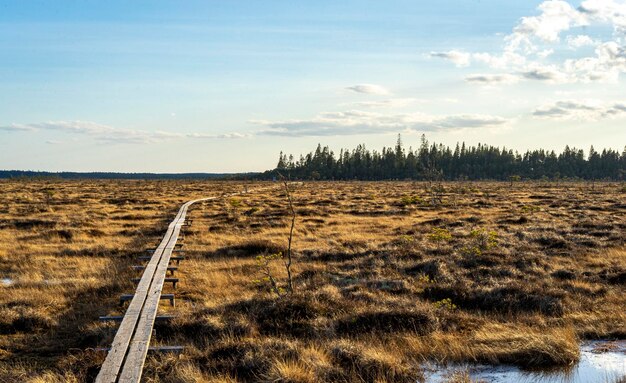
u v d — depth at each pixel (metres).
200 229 26.31
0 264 16.73
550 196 56.03
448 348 8.73
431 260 15.84
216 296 12.94
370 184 114.50
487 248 18.17
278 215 33.97
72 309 11.52
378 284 13.68
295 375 7.22
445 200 49.00
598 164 170.50
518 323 10.24
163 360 7.86
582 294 12.65
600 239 21.02
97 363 7.78
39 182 105.00
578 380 7.62
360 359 7.92
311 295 11.34
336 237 23.94
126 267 16.27
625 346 9.09
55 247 20.20
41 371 7.96
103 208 39.28
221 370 7.70
